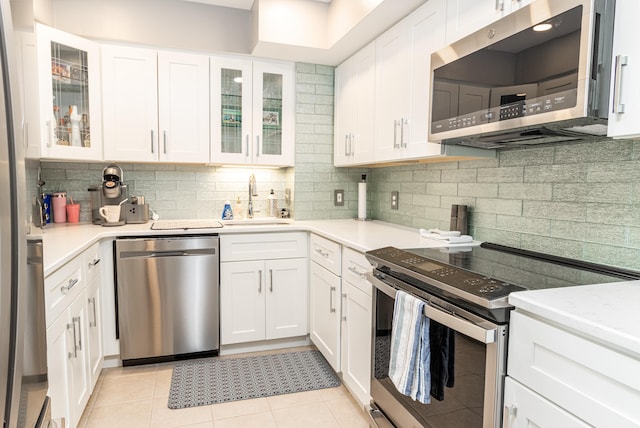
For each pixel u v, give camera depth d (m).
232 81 2.89
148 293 2.49
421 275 1.35
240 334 2.71
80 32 2.57
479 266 1.44
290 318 2.82
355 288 2.02
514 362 1.02
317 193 3.13
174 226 2.67
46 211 2.67
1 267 0.57
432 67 1.71
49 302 1.45
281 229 2.72
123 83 2.63
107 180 2.70
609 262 1.40
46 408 0.84
